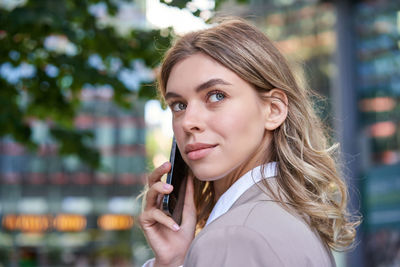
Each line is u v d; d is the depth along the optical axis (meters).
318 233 1.26
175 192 1.57
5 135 4.73
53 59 4.37
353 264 9.10
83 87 4.67
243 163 1.31
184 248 1.54
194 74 1.24
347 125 9.50
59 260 26.20
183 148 1.28
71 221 26.55
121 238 24.86
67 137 4.87
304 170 1.29
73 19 4.31
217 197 1.40
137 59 4.40
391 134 9.05
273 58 1.32
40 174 26.78
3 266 10.68
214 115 1.23
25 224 26.30
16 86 4.66
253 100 1.26
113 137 26.27
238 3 3.61
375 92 9.37
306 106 1.42
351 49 9.70
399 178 8.73
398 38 9.20
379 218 8.95
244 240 1.06
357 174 9.33
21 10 3.98
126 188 26.58
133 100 4.66
